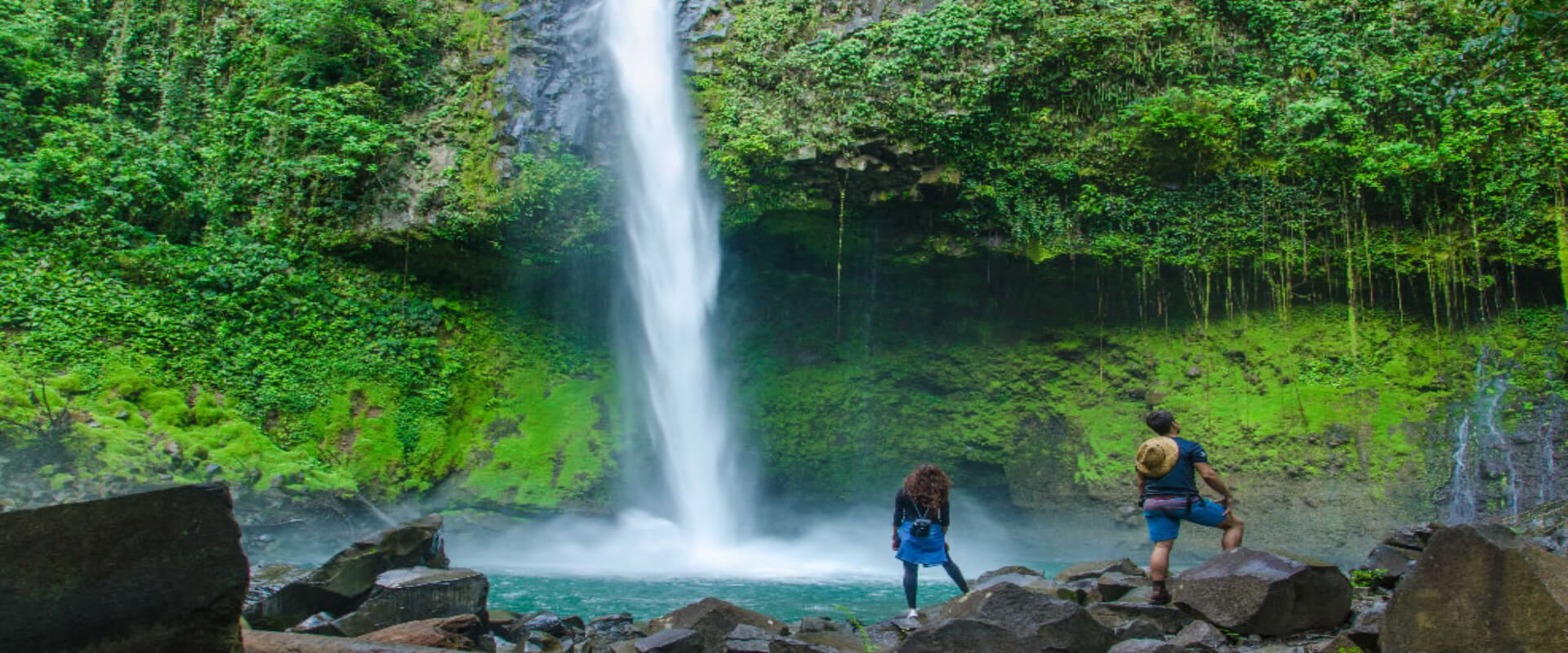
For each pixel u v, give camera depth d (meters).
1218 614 6.02
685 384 20.59
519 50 20.94
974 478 20.84
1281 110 19.28
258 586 7.63
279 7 20.91
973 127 19.17
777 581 14.40
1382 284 19.33
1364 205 19.11
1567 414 17.61
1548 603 3.61
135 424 16.25
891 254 20.20
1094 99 19.59
